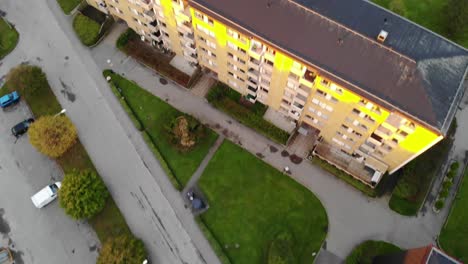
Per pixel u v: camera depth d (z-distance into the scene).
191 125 74.38
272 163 74.00
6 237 69.00
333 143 72.62
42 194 70.19
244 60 66.75
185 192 72.00
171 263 67.12
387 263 60.91
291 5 58.81
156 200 71.38
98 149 75.06
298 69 60.97
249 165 73.88
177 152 74.75
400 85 54.69
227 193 71.88
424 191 70.69
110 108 78.44
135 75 81.44
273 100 73.88
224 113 78.06
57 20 86.12
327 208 70.62
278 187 72.19
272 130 74.75
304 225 69.50
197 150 74.88
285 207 70.75
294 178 72.81
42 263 67.44
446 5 85.50
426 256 50.12
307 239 68.44
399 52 54.78
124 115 77.81
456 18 82.06
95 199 67.75
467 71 56.97
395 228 69.12
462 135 76.19
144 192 72.00
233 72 72.38
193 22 65.88
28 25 85.75
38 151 74.88
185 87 79.62
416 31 56.94
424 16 87.94
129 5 74.31
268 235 68.62
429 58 54.69
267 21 59.62
